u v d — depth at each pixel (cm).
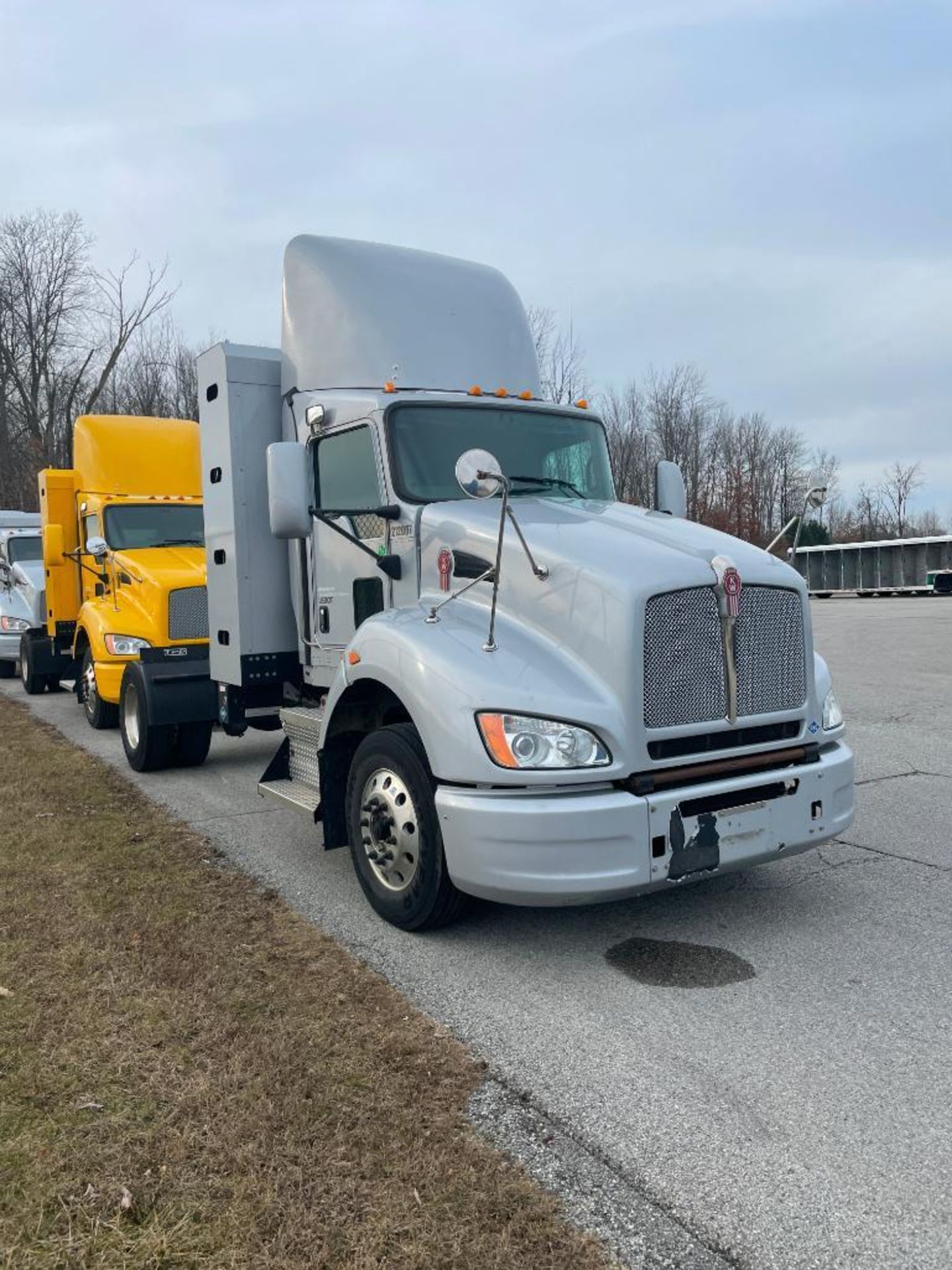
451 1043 344
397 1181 263
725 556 417
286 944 431
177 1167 268
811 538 3844
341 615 569
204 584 862
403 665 432
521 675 402
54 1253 236
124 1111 295
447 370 581
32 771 796
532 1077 324
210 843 603
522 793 389
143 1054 329
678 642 401
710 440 4366
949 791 708
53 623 1134
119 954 415
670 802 392
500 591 445
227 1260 233
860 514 6044
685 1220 253
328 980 393
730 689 411
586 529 453
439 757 405
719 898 496
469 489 409
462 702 401
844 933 447
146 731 800
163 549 970
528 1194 261
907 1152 281
